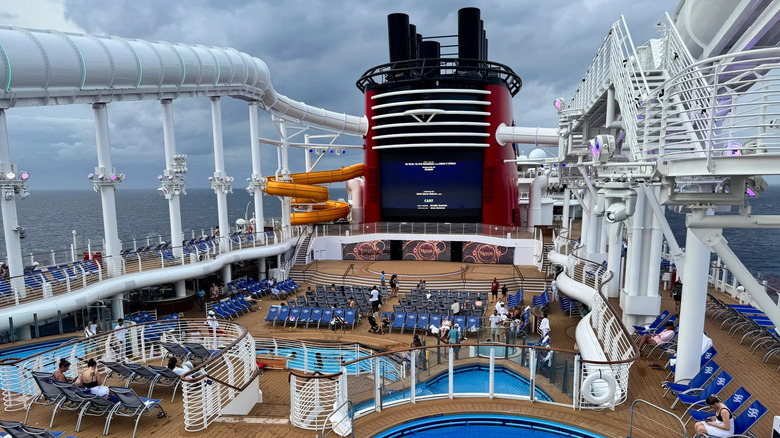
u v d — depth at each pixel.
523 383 11.68
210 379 10.63
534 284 29.78
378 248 37.66
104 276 21.19
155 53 22.56
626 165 9.80
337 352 18.44
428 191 39.75
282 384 14.48
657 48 14.39
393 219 40.91
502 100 39.34
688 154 8.95
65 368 10.96
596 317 14.75
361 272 32.66
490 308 24.56
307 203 43.91
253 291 27.45
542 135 38.09
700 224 8.61
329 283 31.73
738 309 15.74
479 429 9.70
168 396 11.73
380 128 39.78
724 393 11.04
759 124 7.03
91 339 13.39
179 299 24.80
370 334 21.14
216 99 28.64
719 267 22.78
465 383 11.80
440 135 38.19
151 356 14.80
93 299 19.30
